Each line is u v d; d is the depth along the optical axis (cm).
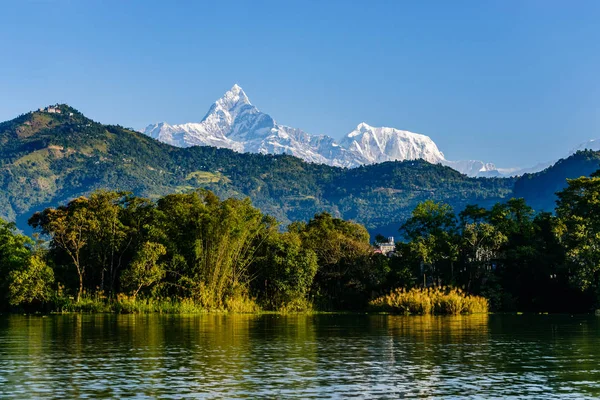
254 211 9812
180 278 9500
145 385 3272
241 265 9894
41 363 3969
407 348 4778
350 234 11481
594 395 3072
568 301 10750
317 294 10675
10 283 9269
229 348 4738
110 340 5266
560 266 10394
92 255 9819
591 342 5219
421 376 3550
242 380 3409
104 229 9675
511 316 9131
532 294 10994
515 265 11100
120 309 9181
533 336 5734
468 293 10850
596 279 10094
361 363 4006
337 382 3369
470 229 10962
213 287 9425
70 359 4141
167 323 7231
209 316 8681
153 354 4388
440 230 11244
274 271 10056
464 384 3325
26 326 6762
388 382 3369
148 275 9169
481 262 11044
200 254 9394
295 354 4416
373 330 6325
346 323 7381
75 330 6222
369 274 10856
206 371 3684
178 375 3550
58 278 9850
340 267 10981
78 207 9838
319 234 10994
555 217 10962
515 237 11306
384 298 9919
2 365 3888
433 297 9319
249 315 9050
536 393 3109
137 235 9862
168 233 9669
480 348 4791
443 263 11250
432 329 6500
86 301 9400
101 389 3172
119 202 10088
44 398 2984
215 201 10031
